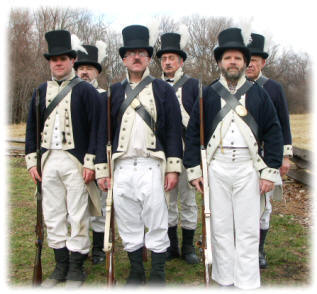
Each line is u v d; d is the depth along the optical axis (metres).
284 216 5.33
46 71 19.88
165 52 3.99
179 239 4.54
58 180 3.39
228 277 3.10
